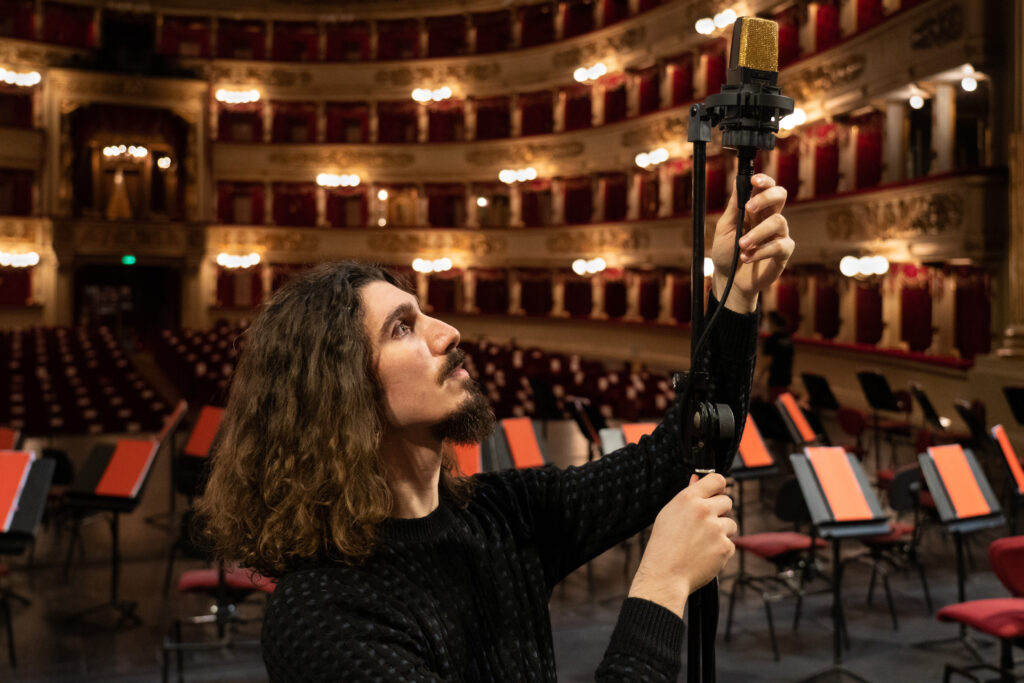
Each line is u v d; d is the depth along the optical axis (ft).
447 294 101.65
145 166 103.60
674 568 3.85
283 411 4.02
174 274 106.83
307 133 105.70
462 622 4.16
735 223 4.67
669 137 78.02
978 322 46.39
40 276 96.02
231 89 102.58
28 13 98.17
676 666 3.67
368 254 101.91
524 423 23.45
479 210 101.45
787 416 28.32
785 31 64.90
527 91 95.81
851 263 49.90
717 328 4.73
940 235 44.27
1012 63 41.34
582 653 19.57
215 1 102.68
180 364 62.80
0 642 20.13
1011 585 15.08
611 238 84.79
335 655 3.58
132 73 98.12
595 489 5.02
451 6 100.22
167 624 21.24
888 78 49.52
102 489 21.06
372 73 102.58
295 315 4.17
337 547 3.87
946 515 17.87
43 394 45.29
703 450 4.29
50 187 96.53
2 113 96.63
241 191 104.99
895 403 33.71
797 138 62.95
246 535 4.08
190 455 24.62
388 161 102.06
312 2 103.04
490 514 4.71
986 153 43.68
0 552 16.43
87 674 18.45
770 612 19.97
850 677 18.08
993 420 39.73
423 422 4.20
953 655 19.15
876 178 54.70
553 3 94.99
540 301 96.48
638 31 82.43
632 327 81.56
